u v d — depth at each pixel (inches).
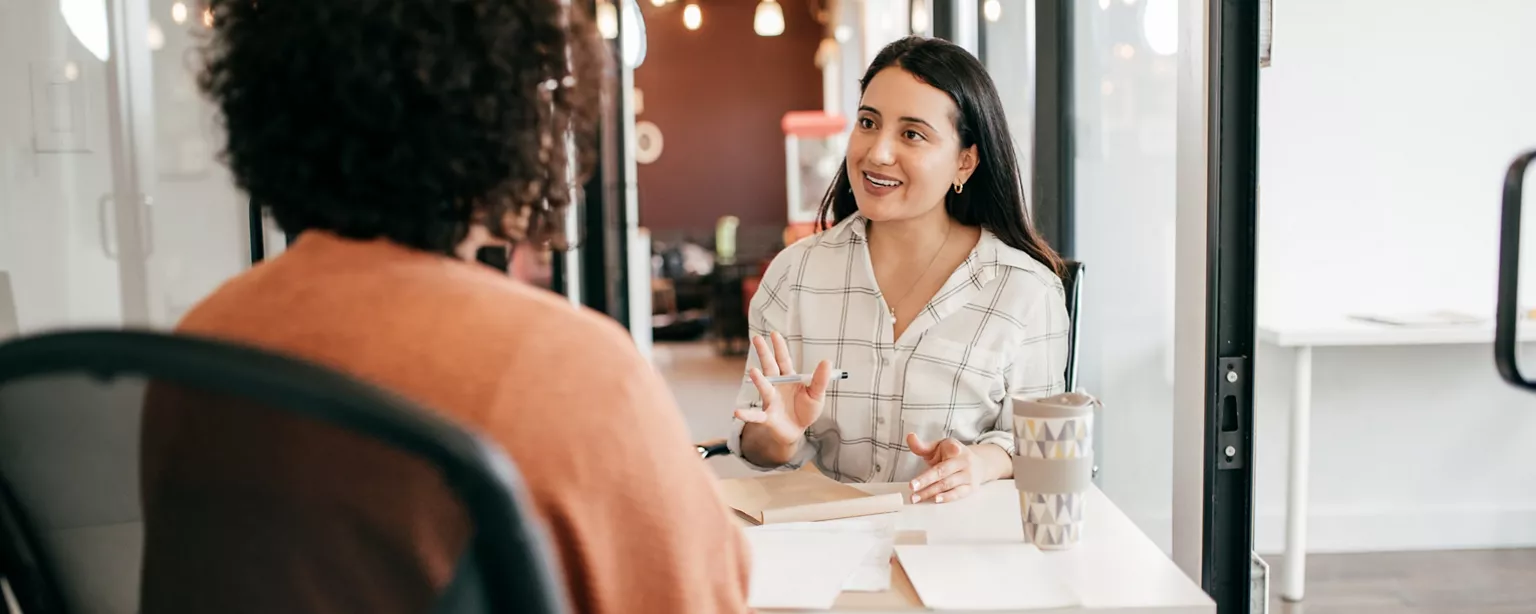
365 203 27.8
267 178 28.2
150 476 24.1
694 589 27.6
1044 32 107.2
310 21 26.9
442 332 25.5
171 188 114.0
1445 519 138.4
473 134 27.9
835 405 71.0
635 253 224.4
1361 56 134.8
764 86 452.8
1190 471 60.9
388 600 22.6
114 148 112.9
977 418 70.0
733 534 30.3
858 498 54.3
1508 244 83.6
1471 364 136.9
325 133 27.3
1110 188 92.7
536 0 29.2
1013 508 55.4
